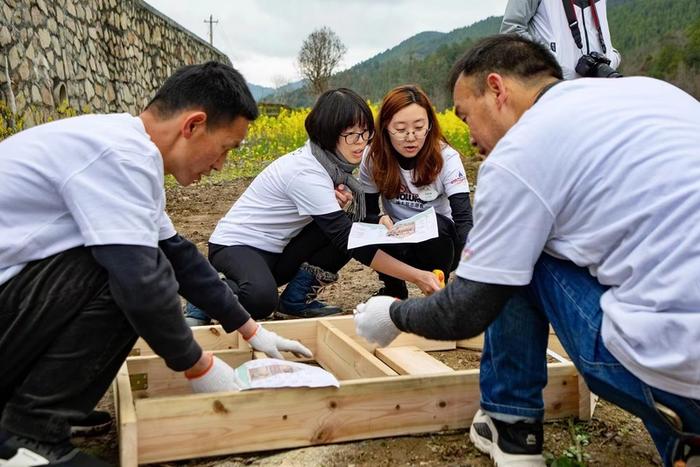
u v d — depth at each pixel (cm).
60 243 169
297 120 1146
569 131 160
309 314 356
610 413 242
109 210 164
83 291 169
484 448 208
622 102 164
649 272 150
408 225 296
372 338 205
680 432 155
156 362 246
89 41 949
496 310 167
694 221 146
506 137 167
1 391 177
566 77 397
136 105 1161
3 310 167
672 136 156
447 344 313
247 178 937
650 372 150
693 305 145
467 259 168
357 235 299
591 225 158
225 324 231
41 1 781
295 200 318
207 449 200
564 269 172
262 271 317
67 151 168
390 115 319
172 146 189
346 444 212
